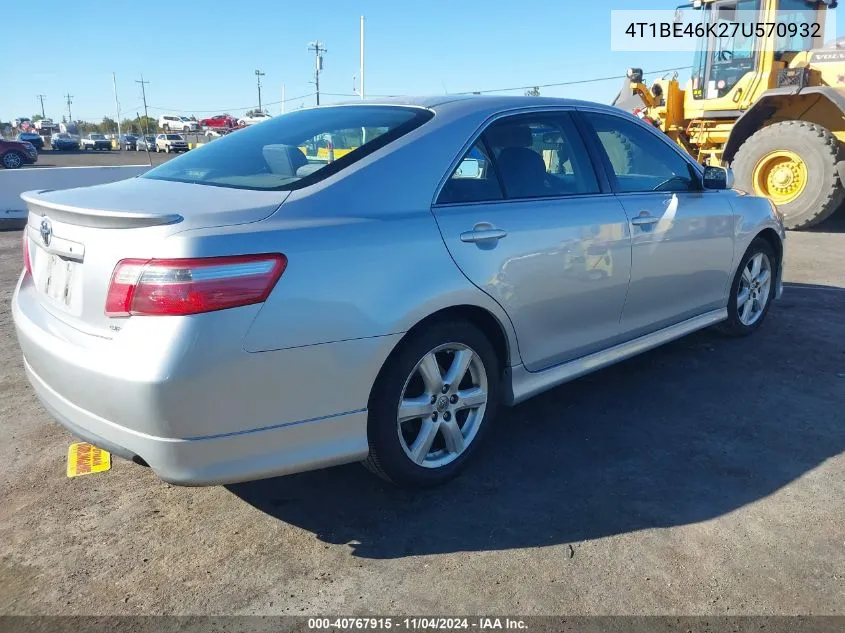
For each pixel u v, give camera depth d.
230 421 2.37
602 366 3.76
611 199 3.68
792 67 10.51
